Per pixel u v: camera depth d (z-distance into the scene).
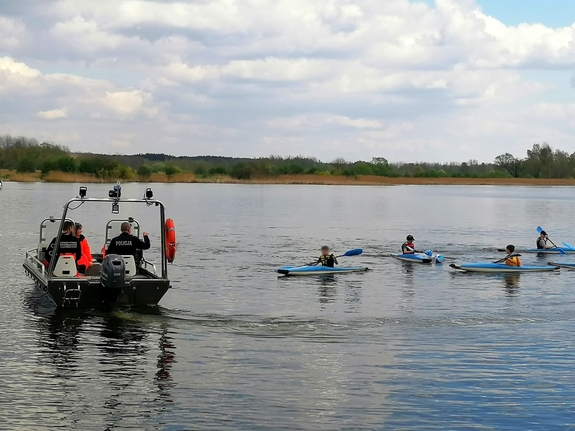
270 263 29.20
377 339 16.31
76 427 10.95
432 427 11.23
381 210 69.62
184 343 15.68
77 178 127.31
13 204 64.06
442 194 116.25
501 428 11.23
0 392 12.31
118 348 15.14
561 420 11.56
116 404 11.91
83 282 17.78
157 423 11.18
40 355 14.50
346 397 12.43
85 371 13.55
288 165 167.62
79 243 18.94
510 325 17.84
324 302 20.73
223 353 14.95
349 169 179.75
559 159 197.38
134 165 159.25
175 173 143.00
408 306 20.28
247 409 11.81
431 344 15.90
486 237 43.34
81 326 16.88
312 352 15.14
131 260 18.66
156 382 13.02
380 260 30.78
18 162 138.12
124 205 68.06
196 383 13.01
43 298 20.06
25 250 31.39
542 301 21.22
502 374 13.76
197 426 11.09
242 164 153.38
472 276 26.11
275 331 16.95
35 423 11.05
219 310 19.22
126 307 18.55
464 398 12.46
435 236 43.59
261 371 13.77
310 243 37.69
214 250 33.59
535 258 32.97
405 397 12.48
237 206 71.00
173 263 28.58
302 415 11.61
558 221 57.25
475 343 16.00
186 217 55.19
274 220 53.75
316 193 108.25
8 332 16.20
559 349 15.54
